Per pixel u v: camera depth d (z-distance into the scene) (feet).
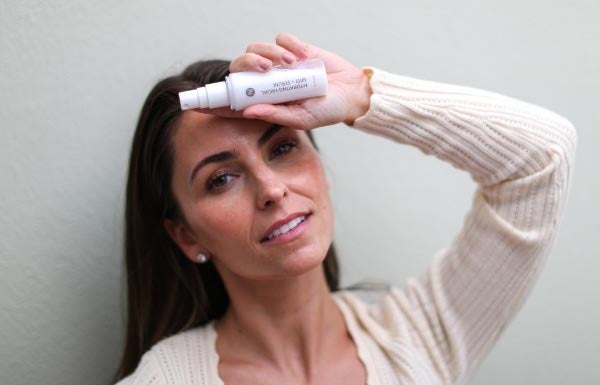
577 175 3.37
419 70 3.25
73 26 2.86
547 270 3.44
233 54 3.08
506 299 2.62
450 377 2.67
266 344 2.65
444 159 2.50
